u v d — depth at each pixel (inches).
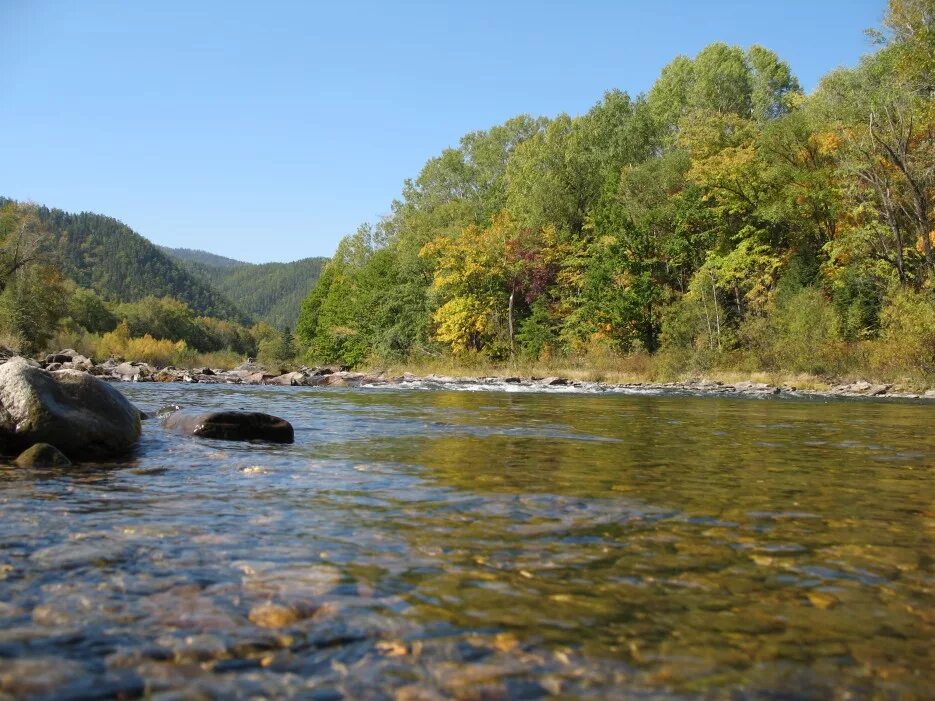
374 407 556.7
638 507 172.2
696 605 104.1
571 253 1796.3
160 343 1975.9
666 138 1999.3
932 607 104.4
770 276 1387.8
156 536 138.9
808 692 77.1
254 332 5698.8
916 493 194.9
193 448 274.2
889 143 1154.0
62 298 1851.6
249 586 108.9
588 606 103.0
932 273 1083.3
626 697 75.2
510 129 2497.5
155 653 84.4
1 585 107.4
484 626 94.6
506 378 1350.9
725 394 918.4
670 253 1509.6
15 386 249.3
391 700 73.7
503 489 194.9
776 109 2145.7
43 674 77.9
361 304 2177.7
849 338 1170.0
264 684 77.0
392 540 138.6
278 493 187.2
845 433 379.9
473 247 1764.3
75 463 234.4
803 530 150.4
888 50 1160.2
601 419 462.6
